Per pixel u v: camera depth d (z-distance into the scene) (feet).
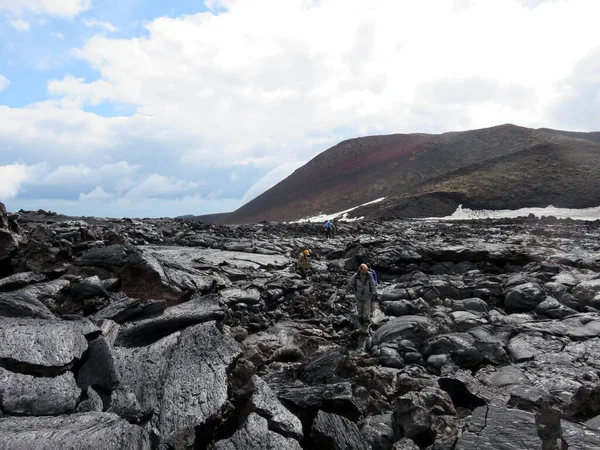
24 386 15.79
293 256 84.79
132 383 18.94
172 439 15.62
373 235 137.28
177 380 19.57
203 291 35.53
